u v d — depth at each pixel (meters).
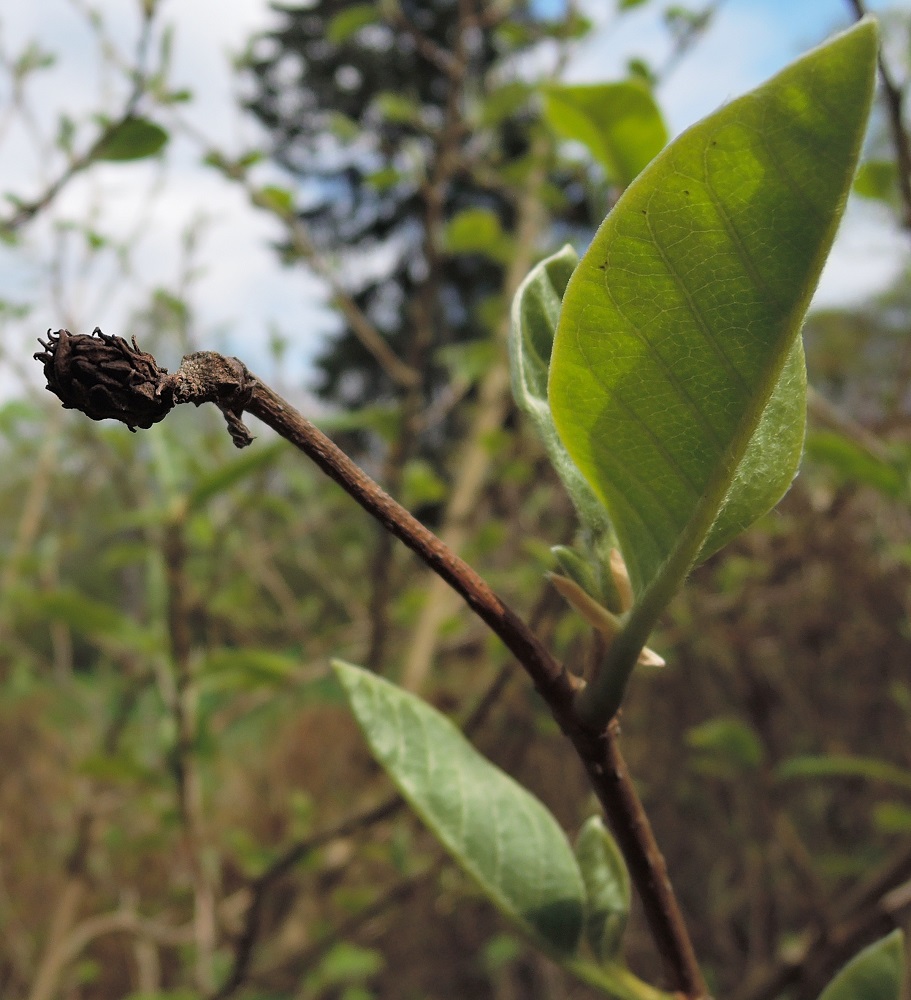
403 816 0.67
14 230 0.44
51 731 1.10
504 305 0.83
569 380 0.15
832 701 0.89
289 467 0.86
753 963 0.79
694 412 0.15
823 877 0.81
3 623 0.82
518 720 0.73
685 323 0.14
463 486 0.84
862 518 0.81
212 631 0.73
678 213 0.13
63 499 0.96
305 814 0.71
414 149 0.72
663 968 0.18
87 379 0.13
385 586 0.68
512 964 1.09
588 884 0.19
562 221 0.90
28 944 0.91
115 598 1.01
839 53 0.11
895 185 0.45
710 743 0.58
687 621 0.80
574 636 0.62
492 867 0.18
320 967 0.70
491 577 0.81
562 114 0.35
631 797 0.17
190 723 0.51
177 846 0.73
